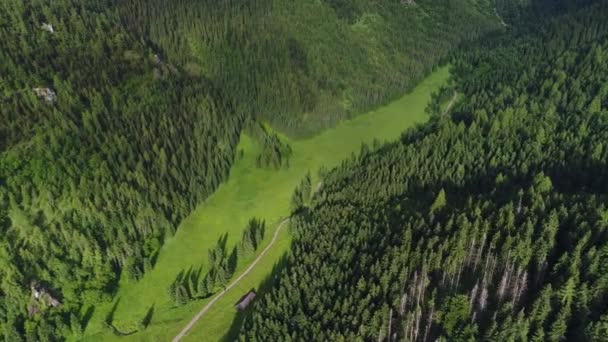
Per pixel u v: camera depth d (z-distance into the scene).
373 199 158.75
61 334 142.25
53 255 149.00
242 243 166.75
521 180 150.25
